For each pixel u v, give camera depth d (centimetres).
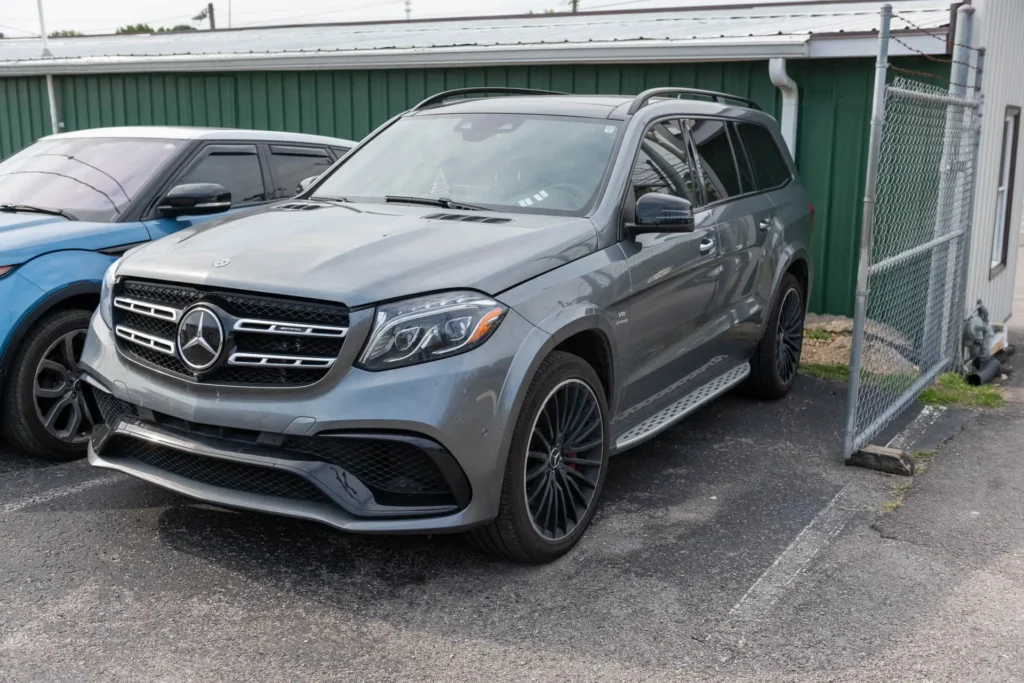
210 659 313
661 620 345
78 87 1212
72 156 601
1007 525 437
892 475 504
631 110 489
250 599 355
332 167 521
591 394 400
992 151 772
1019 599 365
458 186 461
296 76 1052
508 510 361
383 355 334
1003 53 764
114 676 302
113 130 637
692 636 334
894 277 625
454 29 1142
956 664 317
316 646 323
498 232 396
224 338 344
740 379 566
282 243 381
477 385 340
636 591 366
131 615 341
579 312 386
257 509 347
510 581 373
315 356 338
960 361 730
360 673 307
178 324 356
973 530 430
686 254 477
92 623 334
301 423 333
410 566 384
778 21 911
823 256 816
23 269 470
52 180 576
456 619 343
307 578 372
